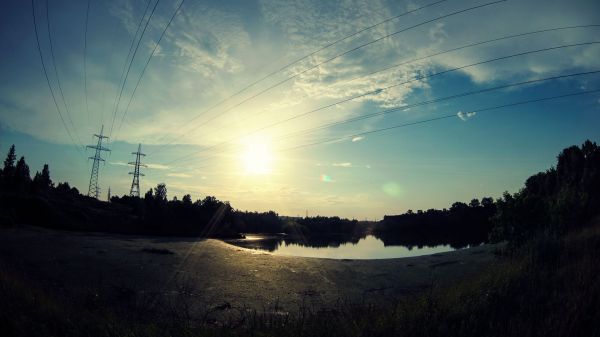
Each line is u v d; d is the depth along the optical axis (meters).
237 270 26.42
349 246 77.94
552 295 9.09
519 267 12.96
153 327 8.63
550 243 15.27
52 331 8.20
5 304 9.11
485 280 11.98
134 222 71.00
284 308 17.39
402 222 152.62
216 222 85.75
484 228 131.88
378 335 7.36
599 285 9.02
